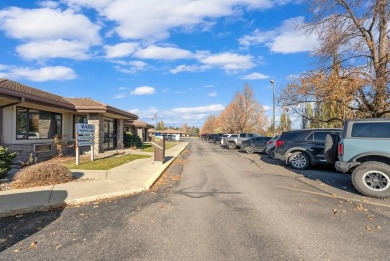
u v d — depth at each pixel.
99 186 8.16
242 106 52.88
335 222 5.28
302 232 4.78
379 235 4.64
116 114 21.00
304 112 20.05
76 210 6.21
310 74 16.81
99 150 19.27
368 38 15.77
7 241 4.49
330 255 3.92
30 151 14.35
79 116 19.88
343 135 8.09
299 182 9.35
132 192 7.75
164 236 4.66
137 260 3.82
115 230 4.95
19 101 12.24
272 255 3.94
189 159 18.38
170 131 113.56
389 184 7.15
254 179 10.01
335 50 16.17
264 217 5.59
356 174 7.53
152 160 15.42
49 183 8.39
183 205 6.56
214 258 3.86
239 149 30.00
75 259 3.86
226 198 7.20
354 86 14.32
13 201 6.48
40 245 4.32
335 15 16.20
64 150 17.42
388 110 14.67
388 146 7.46
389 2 14.02
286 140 13.16
